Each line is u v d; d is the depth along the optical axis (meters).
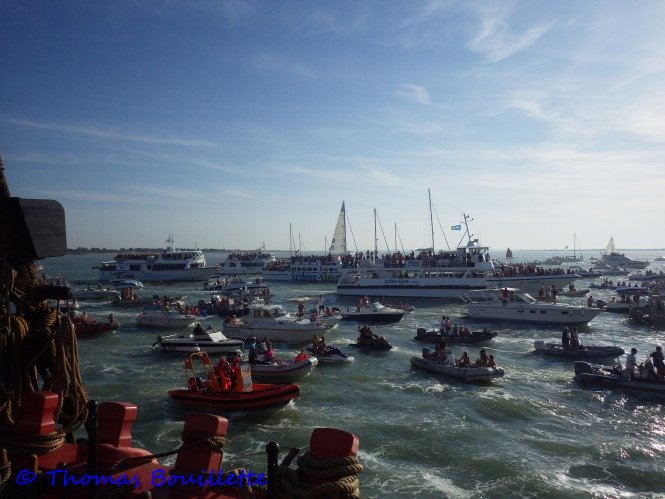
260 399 20.80
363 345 35.66
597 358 32.75
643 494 14.62
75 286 86.44
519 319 48.03
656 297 50.72
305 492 3.30
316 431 3.64
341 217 99.50
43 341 4.55
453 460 16.80
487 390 25.19
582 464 16.53
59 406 4.47
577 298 70.88
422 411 21.94
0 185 4.45
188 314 47.50
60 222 4.79
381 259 74.62
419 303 66.00
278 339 38.12
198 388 22.25
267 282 101.62
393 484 15.15
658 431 19.58
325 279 99.62
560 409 22.27
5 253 4.39
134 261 98.81
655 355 25.17
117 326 41.81
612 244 174.75
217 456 3.92
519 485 15.11
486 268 67.31
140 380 26.72
